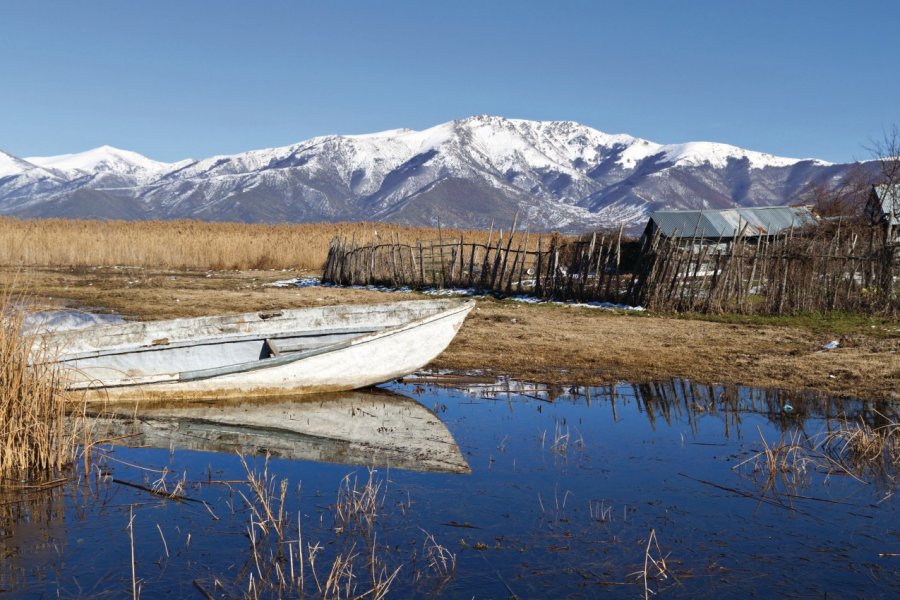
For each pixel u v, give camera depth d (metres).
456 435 8.57
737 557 5.32
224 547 5.51
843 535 5.69
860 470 7.23
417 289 24.53
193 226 57.38
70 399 8.89
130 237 39.12
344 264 27.97
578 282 21.12
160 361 10.56
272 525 5.89
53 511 6.18
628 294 20.02
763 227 28.94
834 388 10.81
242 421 9.16
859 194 30.62
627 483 6.92
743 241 19.69
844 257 18.67
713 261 19.31
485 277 23.48
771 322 17.28
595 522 5.98
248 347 11.22
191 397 10.17
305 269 35.66
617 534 5.75
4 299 7.77
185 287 25.20
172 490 6.67
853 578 4.99
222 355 11.05
